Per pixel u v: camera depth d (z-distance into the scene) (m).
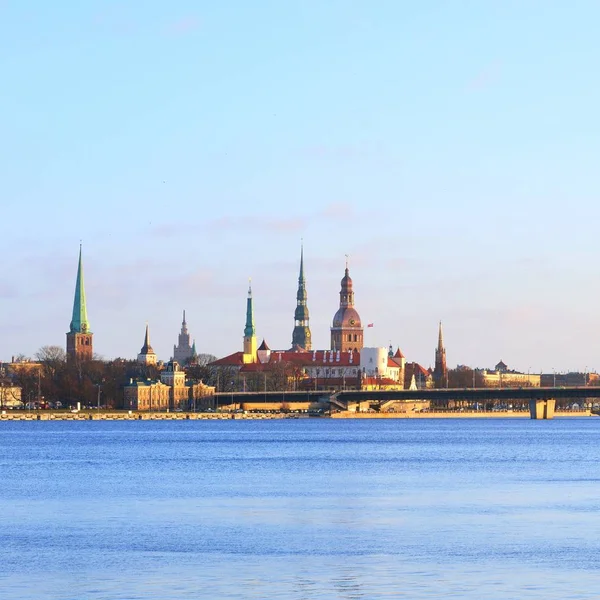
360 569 110.62
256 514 152.88
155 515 151.88
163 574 108.62
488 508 158.75
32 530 137.00
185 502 168.88
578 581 104.25
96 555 118.75
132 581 105.44
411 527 138.38
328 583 104.06
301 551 121.00
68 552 120.56
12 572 109.75
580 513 152.00
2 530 137.00
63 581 105.56
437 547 122.94
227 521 145.12
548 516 148.75
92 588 102.56
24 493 184.00
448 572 108.69
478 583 103.69
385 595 99.12
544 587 101.88
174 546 124.44
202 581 105.31
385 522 143.50
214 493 183.50
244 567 111.94
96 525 141.50
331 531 135.50
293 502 168.50
